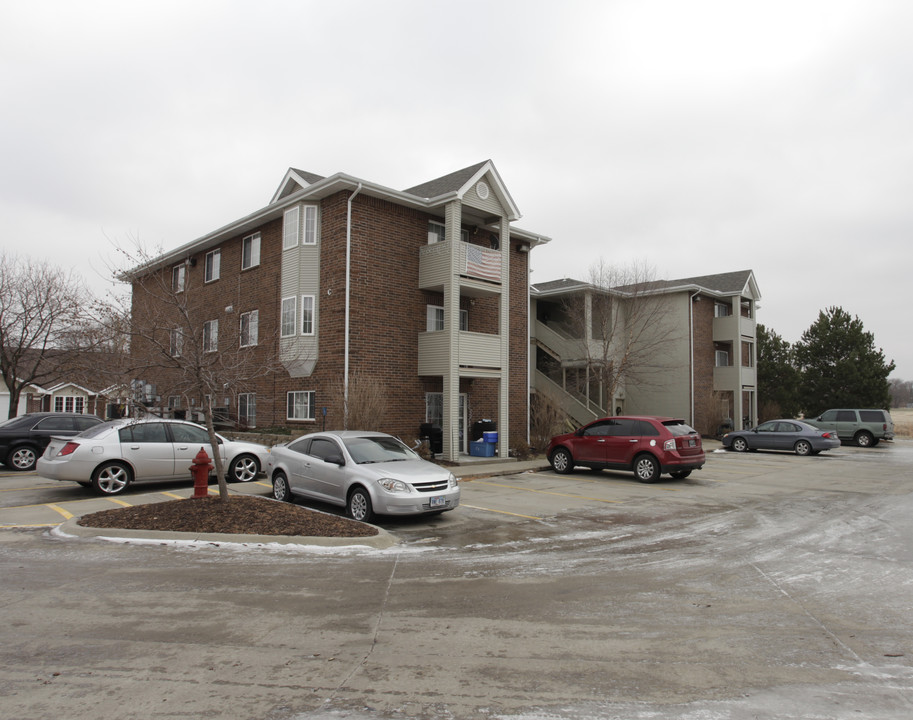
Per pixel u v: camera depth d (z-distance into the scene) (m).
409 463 10.51
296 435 18.09
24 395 32.75
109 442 12.22
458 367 18.92
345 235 18.39
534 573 7.09
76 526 8.79
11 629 5.14
